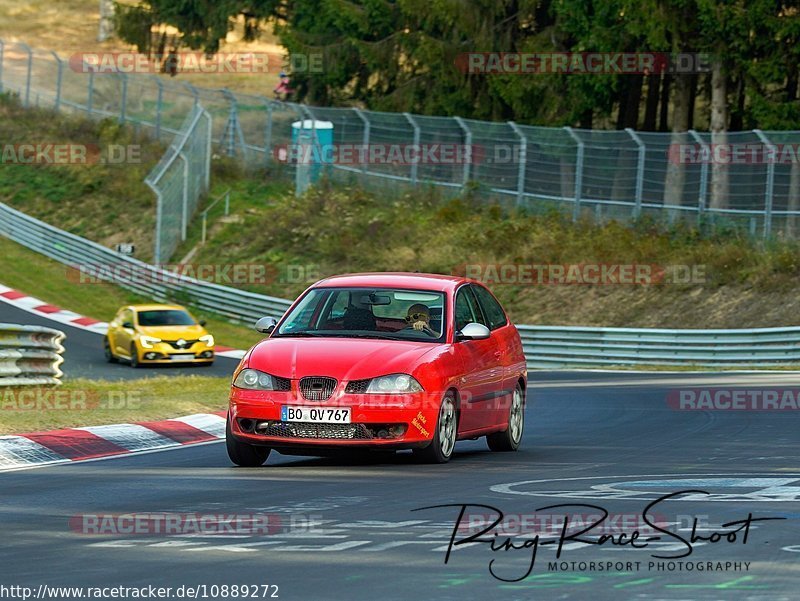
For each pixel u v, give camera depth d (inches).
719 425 2235.5
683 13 6033.5
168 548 997.2
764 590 828.0
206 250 6697.8
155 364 4613.7
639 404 2726.4
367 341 1653.5
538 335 4837.6
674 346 4522.6
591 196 5777.6
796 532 1044.5
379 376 1571.1
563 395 3019.2
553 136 5866.1
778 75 5920.3
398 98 7436.0
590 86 6515.8
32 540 1050.1
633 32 6028.5
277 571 896.9
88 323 5728.3
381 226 6368.1
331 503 1246.3
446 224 6210.6
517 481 1413.6
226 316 5994.1
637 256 5300.2
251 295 5880.9
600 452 1788.9
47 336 2714.1
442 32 7475.4
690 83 6569.9
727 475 1460.4
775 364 4286.4
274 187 7342.5
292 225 6658.5
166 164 6382.9
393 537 1034.1
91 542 1034.7
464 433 1686.8
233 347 5447.8
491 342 1800.0
